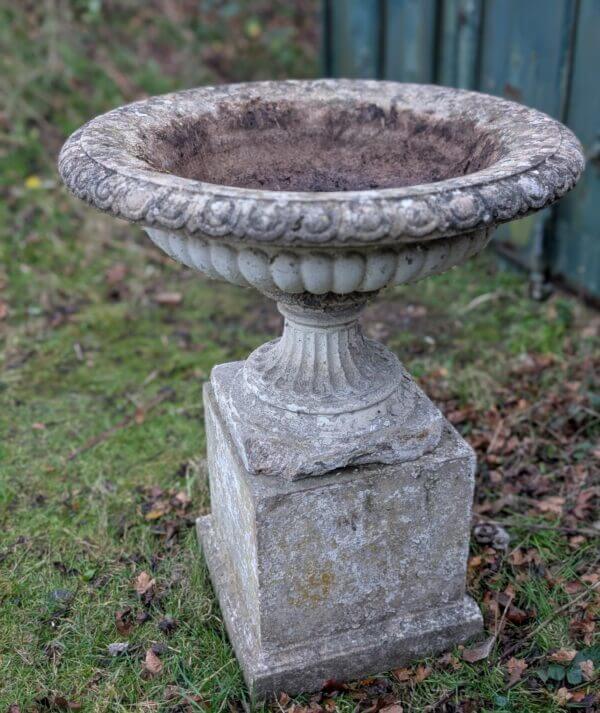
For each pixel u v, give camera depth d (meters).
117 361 3.72
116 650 2.33
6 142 4.95
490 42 4.02
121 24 5.96
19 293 4.14
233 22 6.36
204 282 4.38
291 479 1.98
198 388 3.51
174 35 6.09
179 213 1.57
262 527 1.98
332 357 2.08
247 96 2.37
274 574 2.06
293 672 2.16
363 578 2.16
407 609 2.26
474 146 2.13
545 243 3.93
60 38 5.54
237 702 2.19
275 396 2.09
